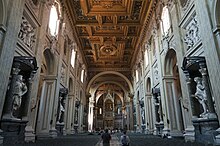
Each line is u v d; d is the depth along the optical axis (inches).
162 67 528.1
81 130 975.6
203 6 281.6
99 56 1124.5
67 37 665.6
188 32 352.8
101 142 444.1
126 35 849.5
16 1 280.8
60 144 260.5
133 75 1149.1
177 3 413.4
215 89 245.9
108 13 683.4
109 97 1785.2
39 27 388.5
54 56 496.4
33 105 339.6
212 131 255.0
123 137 273.7
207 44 268.1
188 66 307.7
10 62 259.0
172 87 500.4
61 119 567.2
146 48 767.1
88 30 807.7
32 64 302.7
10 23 261.3
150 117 738.2
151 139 389.7
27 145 225.8
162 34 527.8
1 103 234.7
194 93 318.3
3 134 240.5
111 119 1731.1
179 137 445.7
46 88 485.4
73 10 672.4
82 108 1020.5
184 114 353.7
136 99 1034.1
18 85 279.9
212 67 254.4
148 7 641.6
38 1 394.3
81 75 997.8
